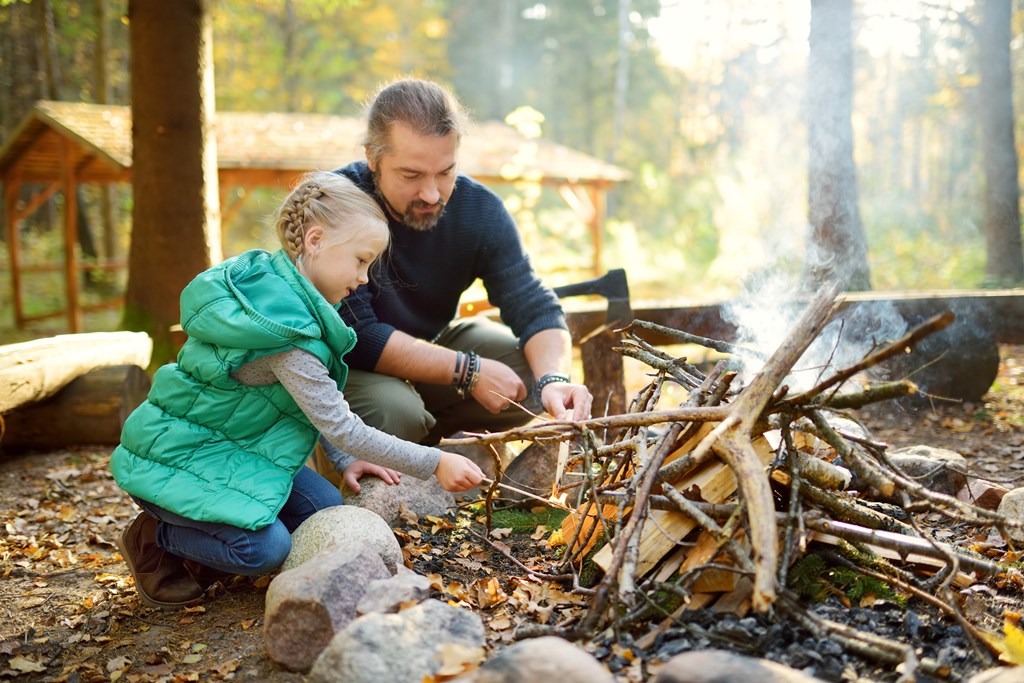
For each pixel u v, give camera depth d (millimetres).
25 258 17562
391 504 2787
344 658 1765
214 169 7008
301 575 2049
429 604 1949
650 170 20859
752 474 1830
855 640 1801
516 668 1595
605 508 2369
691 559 2033
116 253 18641
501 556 2607
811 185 6641
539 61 32344
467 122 3047
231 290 2297
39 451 4500
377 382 3059
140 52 6727
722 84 23562
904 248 13945
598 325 4336
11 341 11102
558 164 13555
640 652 1833
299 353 2281
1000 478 3324
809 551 2117
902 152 20078
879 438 4094
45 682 2141
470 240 3324
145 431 2357
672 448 2219
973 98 13719
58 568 2922
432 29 27500
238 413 2359
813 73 6613
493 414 3527
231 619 2379
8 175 12094
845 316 4617
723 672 1535
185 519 2311
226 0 18641
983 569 2084
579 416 2693
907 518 2477
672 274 15617
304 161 11461
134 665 2166
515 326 3393
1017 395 4949
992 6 9461
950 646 1858
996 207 9688
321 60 24844
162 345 6738
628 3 30109
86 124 10875
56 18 19094
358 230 2375
